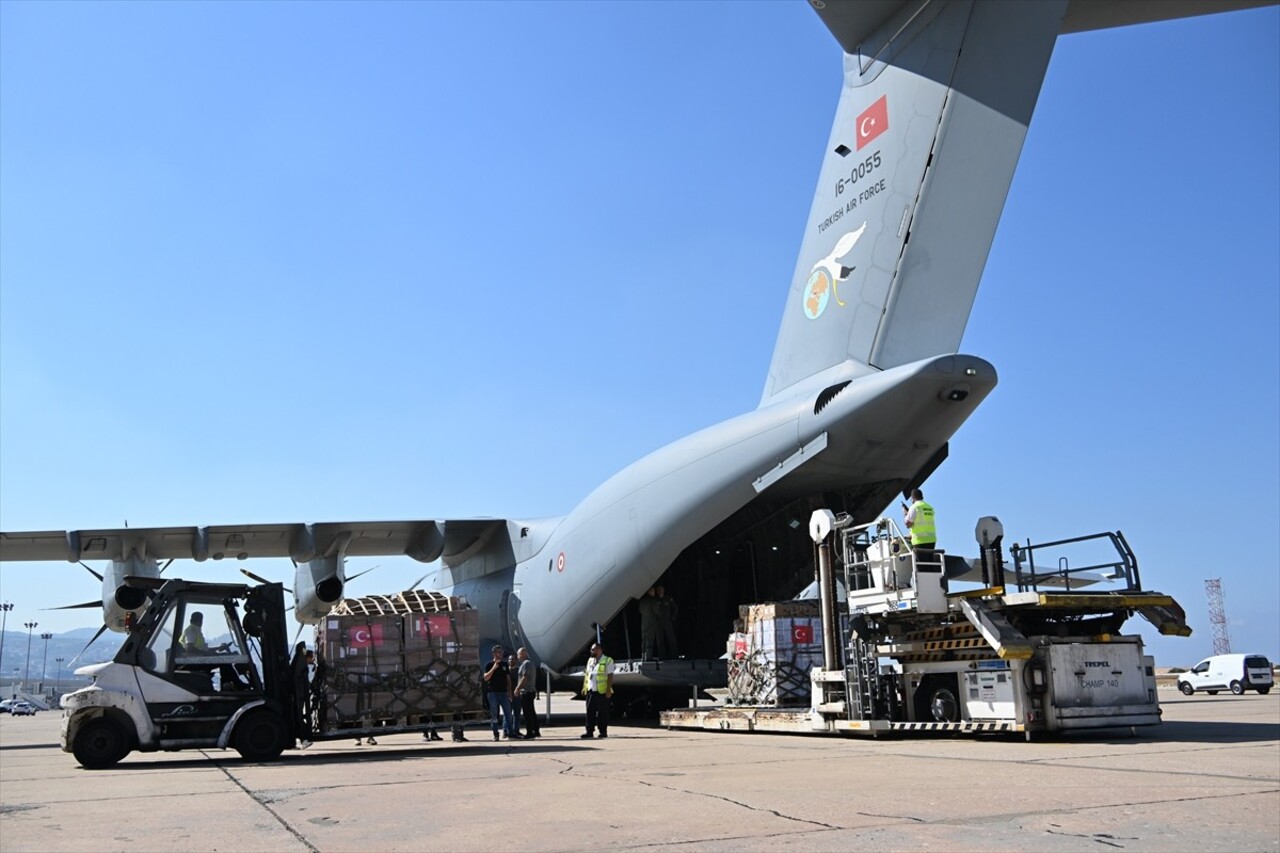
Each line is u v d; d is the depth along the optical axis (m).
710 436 14.67
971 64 11.45
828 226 13.43
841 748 10.30
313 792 7.28
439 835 5.18
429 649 12.03
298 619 20.30
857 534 11.95
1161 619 10.62
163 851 4.90
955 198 11.55
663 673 15.62
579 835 5.05
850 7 12.35
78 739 10.14
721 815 5.59
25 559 19.91
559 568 17.42
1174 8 10.73
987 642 10.26
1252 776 6.77
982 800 5.88
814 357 13.48
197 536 19.02
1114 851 4.30
